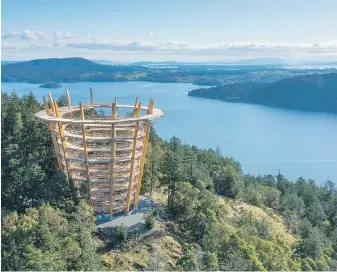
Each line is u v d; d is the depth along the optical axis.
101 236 79.12
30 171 83.50
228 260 74.38
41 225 63.09
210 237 79.62
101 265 71.88
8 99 125.81
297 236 120.50
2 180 84.69
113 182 84.38
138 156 88.50
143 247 78.50
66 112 92.69
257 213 127.69
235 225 99.69
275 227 120.44
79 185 86.50
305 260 93.25
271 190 157.12
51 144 103.62
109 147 87.94
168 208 94.56
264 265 79.31
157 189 111.38
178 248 80.44
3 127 103.69
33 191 83.06
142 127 91.06
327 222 150.00
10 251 58.94
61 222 68.38
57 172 89.56
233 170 146.62
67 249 62.62
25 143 100.12
